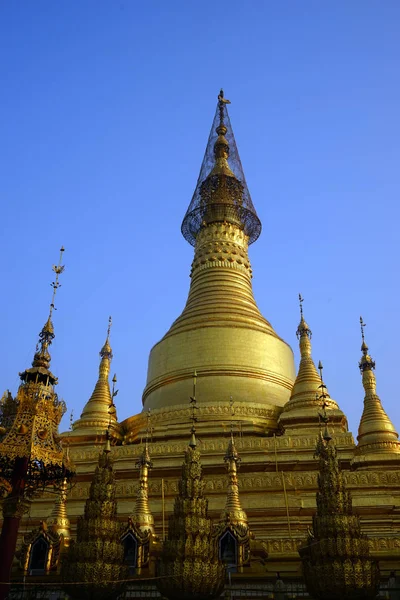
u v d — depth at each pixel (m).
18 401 25.81
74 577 22.84
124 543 28.69
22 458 24.64
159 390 52.31
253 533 35.03
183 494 24.44
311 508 36.12
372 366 50.44
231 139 70.00
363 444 44.78
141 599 24.59
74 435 47.78
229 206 63.16
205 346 52.47
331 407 46.56
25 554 28.80
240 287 58.62
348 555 22.02
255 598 24.64
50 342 28.61
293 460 40.69
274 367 52.69
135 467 41.66
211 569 22.75
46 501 39.56
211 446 43.16
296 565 29.41
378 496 36.59
